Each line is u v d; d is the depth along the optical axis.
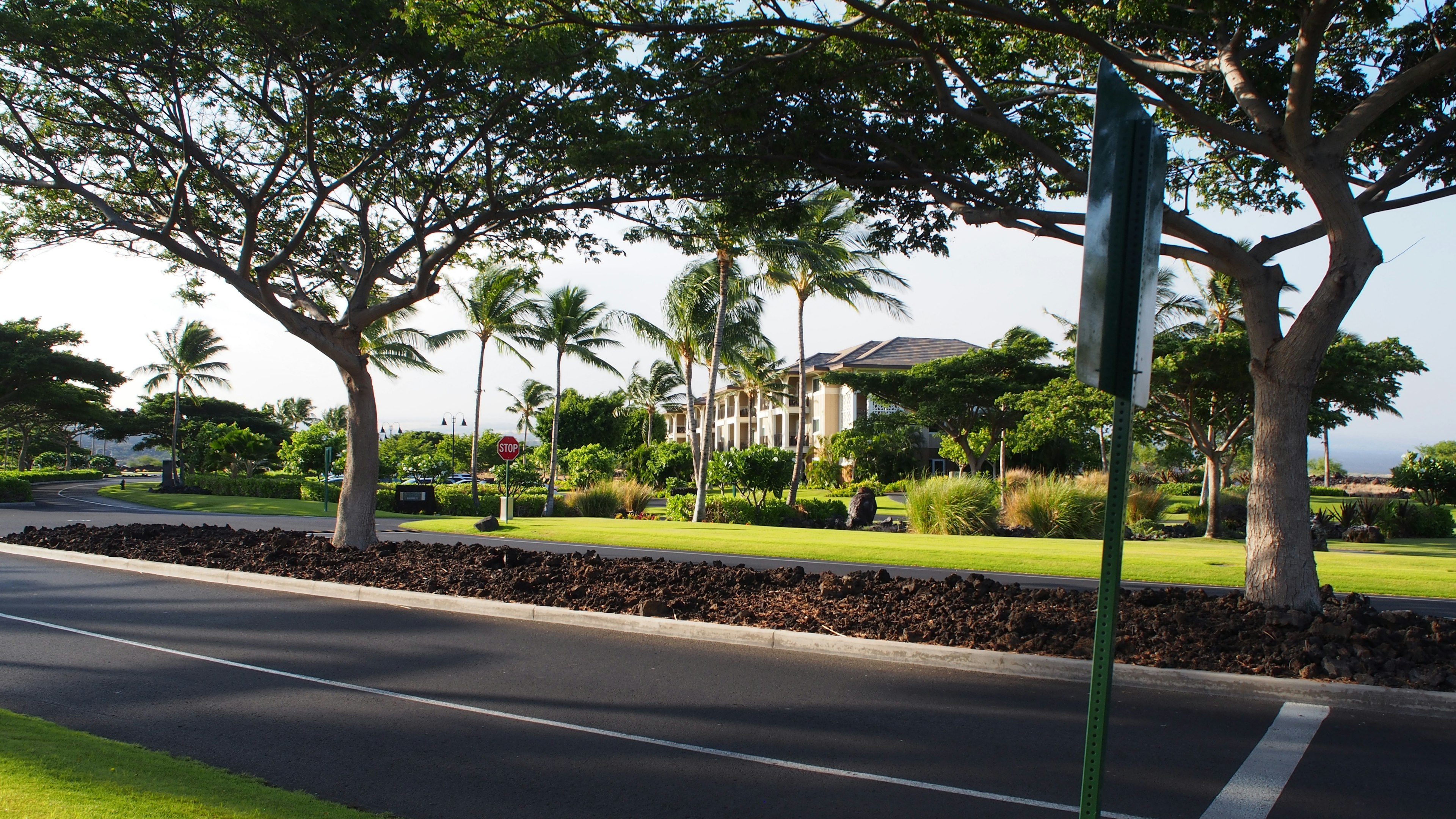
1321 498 50.94
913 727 6.05
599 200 13.26
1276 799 4.77
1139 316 2.72
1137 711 6.46
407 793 4.79
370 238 15.19
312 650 8.30
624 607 9.83
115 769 4.67
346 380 14.42
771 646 8.55
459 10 9.47
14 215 13.78
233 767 5.14
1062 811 4.60
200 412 78.19
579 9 9.94
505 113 12.59
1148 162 2.75
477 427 36.22
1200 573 14.51
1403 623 8.12
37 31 10.48
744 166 11.22
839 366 59.56
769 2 9.43
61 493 47.78
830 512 32.06
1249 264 8.59
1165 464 61.44
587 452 46.16
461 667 7.70
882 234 11.88
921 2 8.27
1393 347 27.08
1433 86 9.51
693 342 34.28
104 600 10.91
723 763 5.32
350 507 14.30
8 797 3.94
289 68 12.44
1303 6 8.02
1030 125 11.21
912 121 11.05
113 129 12.69
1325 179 7.87
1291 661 7.22
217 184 14.26
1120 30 10.22
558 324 35.44
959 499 25.69
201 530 16.48
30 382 47.19
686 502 31.64
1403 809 4.64
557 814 4.53
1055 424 31.44
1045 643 7.96
